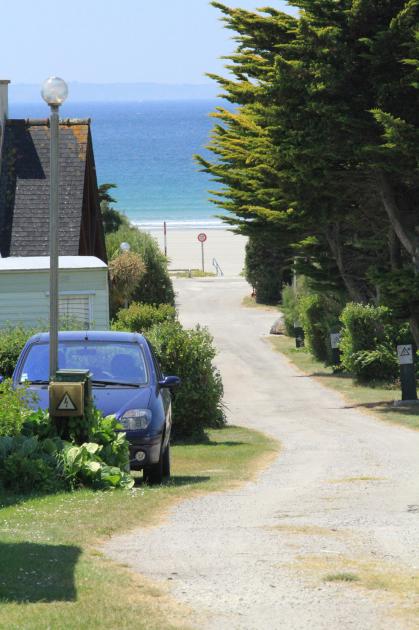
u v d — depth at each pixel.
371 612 16.45
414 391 77.62
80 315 67.81
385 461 43.56
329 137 71.19
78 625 15.16
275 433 60.38
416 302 76.50
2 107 89.19
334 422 67.25
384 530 24.22
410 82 69.12
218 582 18.45
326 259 98.12
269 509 28.36
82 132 90.38
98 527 24.02
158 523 25.64
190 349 54.88
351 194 79.38
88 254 92.69
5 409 31.16
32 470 29.95
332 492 32.53
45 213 85.31
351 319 93.75
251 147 84.62
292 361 115.75
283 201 83.69
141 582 18.33
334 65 71.00
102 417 33.62
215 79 85.88
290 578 18.81
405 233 78.44
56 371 33.62
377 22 70.44
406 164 70.44
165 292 138.25
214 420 57.88
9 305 66.62
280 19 80.88
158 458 34.22
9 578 17.97
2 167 87.62
